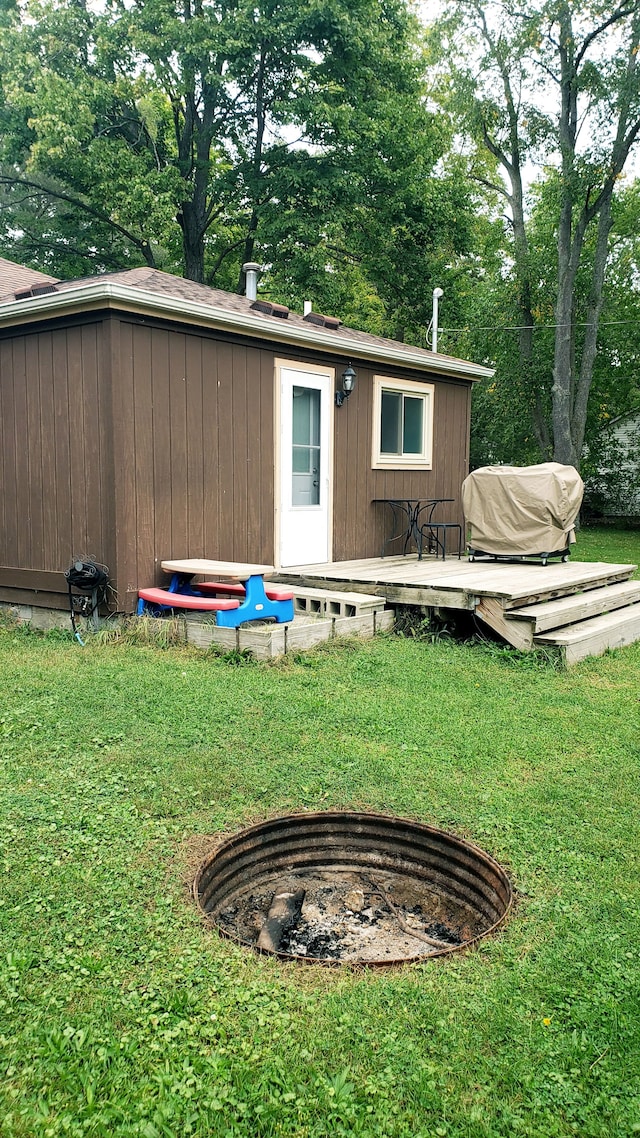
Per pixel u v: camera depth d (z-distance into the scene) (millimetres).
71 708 4707
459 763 4070
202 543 7297
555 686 5613
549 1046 2080
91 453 6578
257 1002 2240
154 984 2297
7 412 7254
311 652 6148
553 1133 1828
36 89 16859
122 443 6430
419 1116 1870
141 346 6551
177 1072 1974
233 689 5121
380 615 7113
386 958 2879
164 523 6875
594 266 19641
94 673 5410
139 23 16953
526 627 6395
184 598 6238
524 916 2686
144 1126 1817
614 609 7977
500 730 4586
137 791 3629
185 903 2736
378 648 6418
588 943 2521
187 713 4641
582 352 20547
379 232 19500
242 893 3305
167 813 3426
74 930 2549
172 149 20688
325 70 18000
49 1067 1981
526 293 21594
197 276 20266
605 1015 2195
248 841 3281
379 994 2287
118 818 3350
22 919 2594
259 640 5867
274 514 8227
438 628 7176
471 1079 1975
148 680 5238
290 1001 2252
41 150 16688
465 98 19797
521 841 3227
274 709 4766
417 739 4371
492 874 3047
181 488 7031
